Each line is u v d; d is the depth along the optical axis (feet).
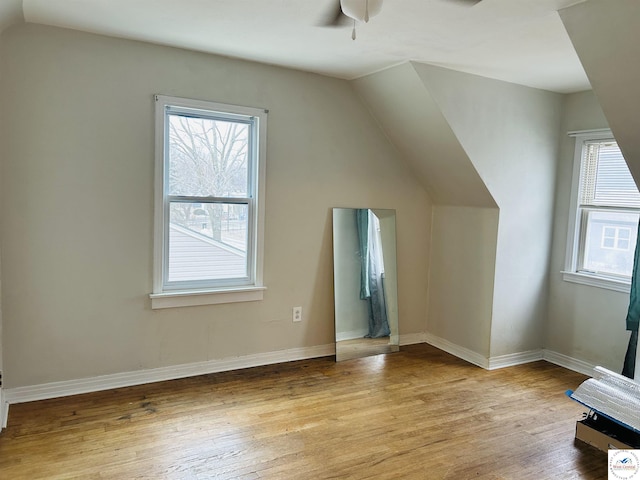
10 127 9.13
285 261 12.40
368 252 13.62
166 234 10.98
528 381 11.98
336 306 13.08
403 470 7.83
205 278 11.56
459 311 13.78
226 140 11.46
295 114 12.10
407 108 12.05
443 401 10.61
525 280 13.21
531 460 8.27
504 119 12.23
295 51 10.30
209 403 10.05
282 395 10.60
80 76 9.63
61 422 9.01
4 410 9.02
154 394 10.37
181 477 7.43
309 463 7.94
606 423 8.98
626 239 11.89
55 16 8.69
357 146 13.19
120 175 10.19
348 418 9.61
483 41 9.10
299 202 12.43
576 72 10.99
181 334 11.24
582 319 12.76
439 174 13.33
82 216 9.93
